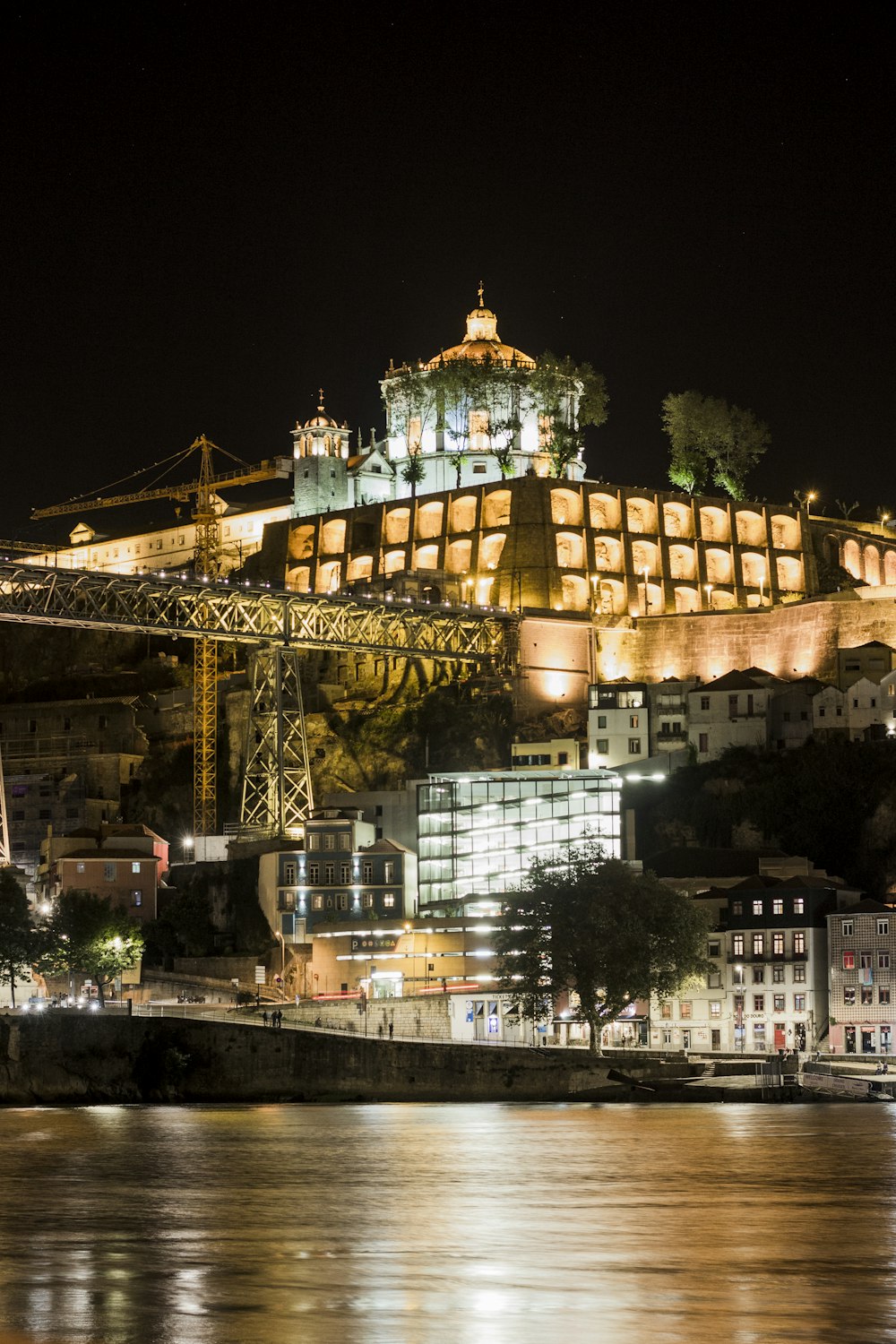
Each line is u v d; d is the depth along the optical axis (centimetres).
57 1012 19288
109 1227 8925
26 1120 16362
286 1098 19125
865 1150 12625
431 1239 8419
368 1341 5969
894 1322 6262
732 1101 18525
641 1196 10081
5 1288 7069
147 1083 19225
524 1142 13512
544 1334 6081
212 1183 10938
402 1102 19100
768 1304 6625
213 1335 6100
